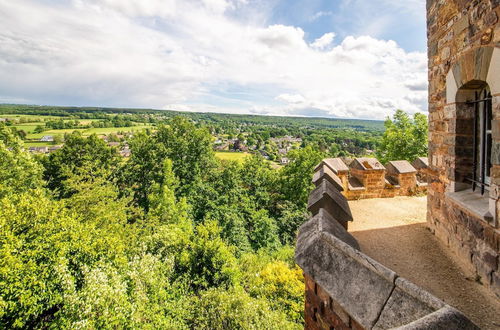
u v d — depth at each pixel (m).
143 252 18.69
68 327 12.26
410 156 22.81
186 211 30.89
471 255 3.40
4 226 14.04
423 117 22.56
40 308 13.02
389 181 7.71
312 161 34.72
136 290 15.34
